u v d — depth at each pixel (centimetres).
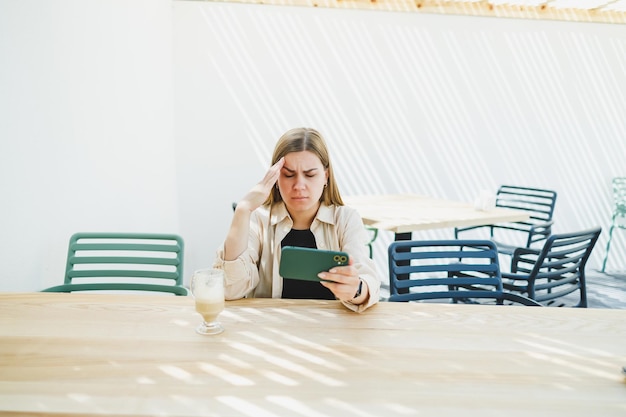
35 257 183
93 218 225
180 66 351
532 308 133
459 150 411
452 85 402
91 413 77
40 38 182
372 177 396
